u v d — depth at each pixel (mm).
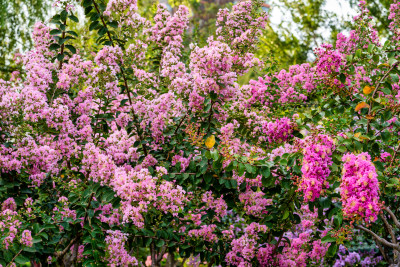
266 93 4758
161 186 3102
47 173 3557
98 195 3197
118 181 3016
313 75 4637
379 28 9836
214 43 3611
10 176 3383
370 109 3354
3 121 3543
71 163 3623
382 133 3367
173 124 3805
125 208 3098
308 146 2775
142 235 3488
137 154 3709
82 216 3377
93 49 4820
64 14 3748
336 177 2963
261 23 5328
